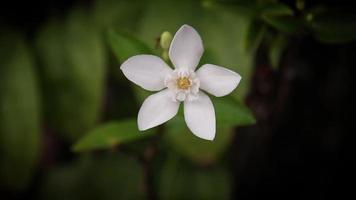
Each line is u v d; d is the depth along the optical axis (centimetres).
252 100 30
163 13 27
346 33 24
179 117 24
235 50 26
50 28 29
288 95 29
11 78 29
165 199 30
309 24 24
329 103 30
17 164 29
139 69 22
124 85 30
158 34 27
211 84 22
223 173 30
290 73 28
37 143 29
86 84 29
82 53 29
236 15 26
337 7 25
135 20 28
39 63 29
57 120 29
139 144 30
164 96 22
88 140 24
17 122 29
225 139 27
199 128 22
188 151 27
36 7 29
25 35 29
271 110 30
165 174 30
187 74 22
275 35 26
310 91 30
